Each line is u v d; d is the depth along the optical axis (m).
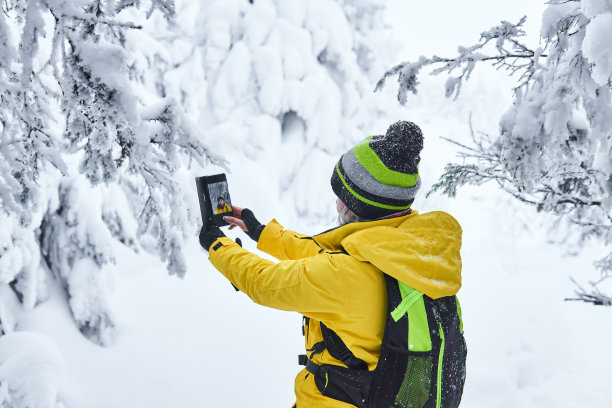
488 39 2.28
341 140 9.00
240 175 7.87
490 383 4.99
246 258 1.47
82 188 4.59
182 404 4.40
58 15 1.54
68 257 4.60
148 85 7.22
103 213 5.51
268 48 8.41
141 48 5.66
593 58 1.61
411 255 1.32
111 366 4.52
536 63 2.12
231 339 5.46
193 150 1.88
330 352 1.44
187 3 8.37
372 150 1.45
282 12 8.69
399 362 1.31
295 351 5.48
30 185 2.03
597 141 2.58
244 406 4.55
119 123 1.55
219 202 1.67
